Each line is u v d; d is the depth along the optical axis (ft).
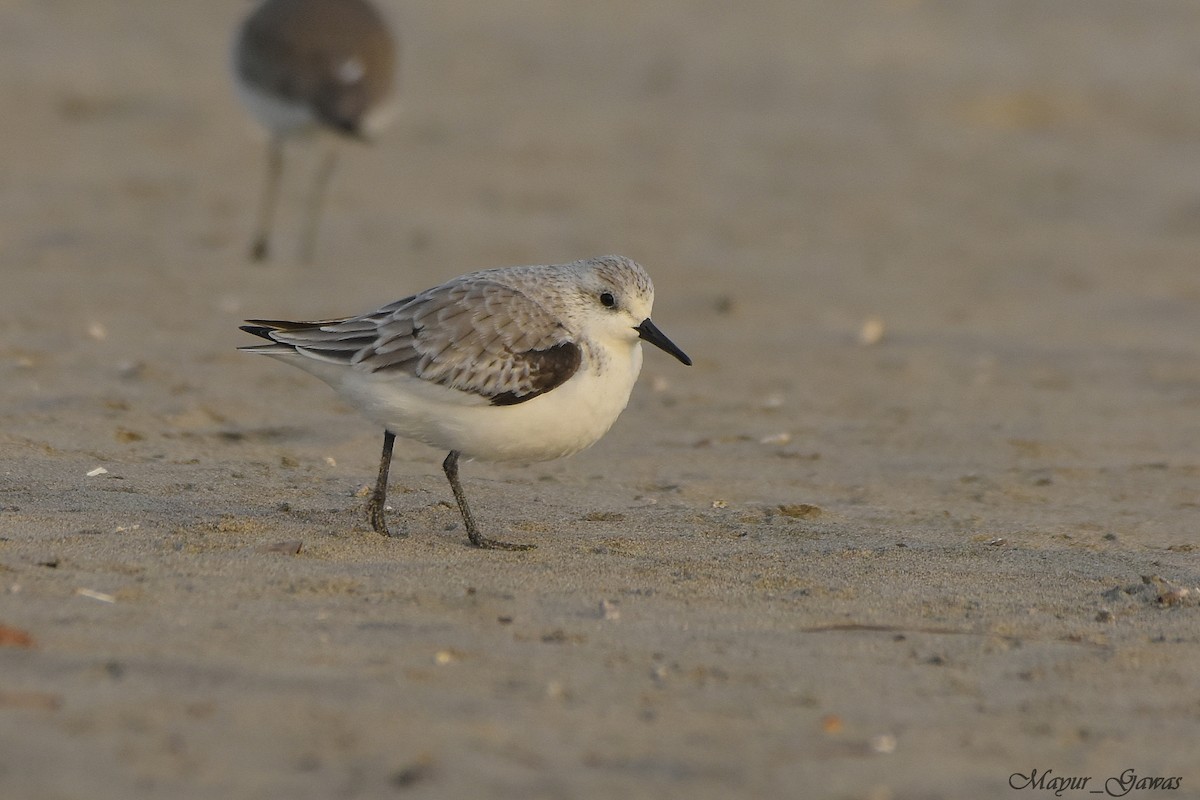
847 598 29.96
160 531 31.96
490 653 24.91
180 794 18.60
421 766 19.83
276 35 69.26
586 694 23.21
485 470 40.86
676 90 109.70
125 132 93.04
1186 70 116.16
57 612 25.58
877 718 22.99
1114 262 76.54
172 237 71.26
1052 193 91.04
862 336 60.23
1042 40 123.03
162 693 21.76
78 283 60.54
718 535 34.96
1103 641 27.73
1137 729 23.15
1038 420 49.14
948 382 53.98
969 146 100.07
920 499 39.86
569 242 74.64
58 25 116.06
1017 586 31.40
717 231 78.89
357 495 37.14
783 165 93.81
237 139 94.27
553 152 94.07
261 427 43.39
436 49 116.47
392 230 75.77
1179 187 92.53
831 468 42.86
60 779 18.76
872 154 97.04
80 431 40.83
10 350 49.06
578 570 31.04
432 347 32.09
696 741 21.54
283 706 21.54
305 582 28.60
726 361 55.62
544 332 32.71
